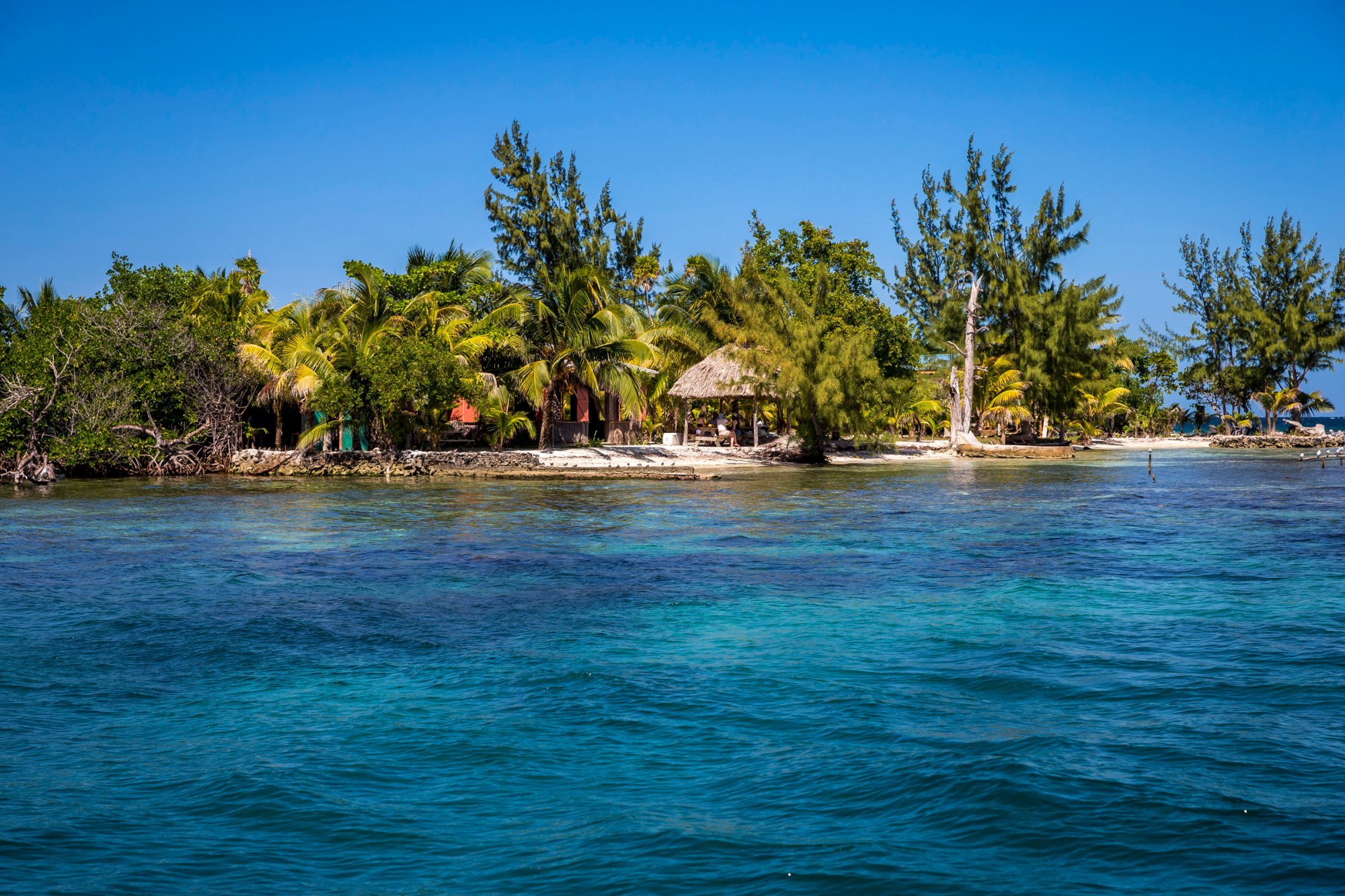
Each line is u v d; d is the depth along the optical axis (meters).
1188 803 5.90
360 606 12.51
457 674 9.12
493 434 47.16
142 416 38.94
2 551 17.70
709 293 54.69
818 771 6.54
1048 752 6.79
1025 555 17.03
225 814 5.98
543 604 12.62
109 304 39.06
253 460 39.38
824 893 4.93
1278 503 27.03
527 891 5.03
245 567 15.85
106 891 5.04
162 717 7.89
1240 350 75.06
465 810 6.02
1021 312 59.59
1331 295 71.75
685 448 47.72
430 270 47.66
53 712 8.00
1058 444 63.34
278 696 8.44
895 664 9.40
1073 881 5.00
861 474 40.97
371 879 5.19
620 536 19.91
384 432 40.25
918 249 61.62
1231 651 9.80
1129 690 8.41
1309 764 6.54
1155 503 27.36
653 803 6.09
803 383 45.62
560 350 44.56
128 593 13.46
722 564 16.14
